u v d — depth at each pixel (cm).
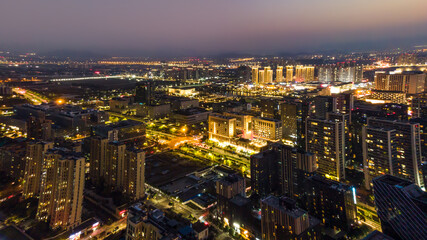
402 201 18088
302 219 18412
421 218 17038
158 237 17762
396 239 18812
